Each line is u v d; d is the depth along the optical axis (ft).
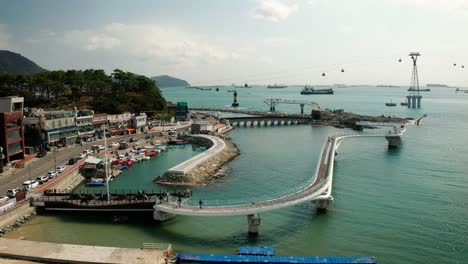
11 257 208.23
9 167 399.03
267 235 253.44
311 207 305.73
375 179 396.37
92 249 216.33
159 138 642.63
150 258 206.59
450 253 230.07
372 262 198.08
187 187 365.40
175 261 204.33
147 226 267.18
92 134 602.03
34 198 294.05
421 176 409.08
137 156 491.31
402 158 507.30
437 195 339.98
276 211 296.30
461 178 398.83
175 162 483.10
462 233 257.75
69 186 361.51
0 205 270.26
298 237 250.57
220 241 244.22
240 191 352.69
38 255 207.82
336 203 317.42
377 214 291.99
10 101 440.04
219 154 492.13
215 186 371.15
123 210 284.61
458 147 588.09
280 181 390.42
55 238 246.06
